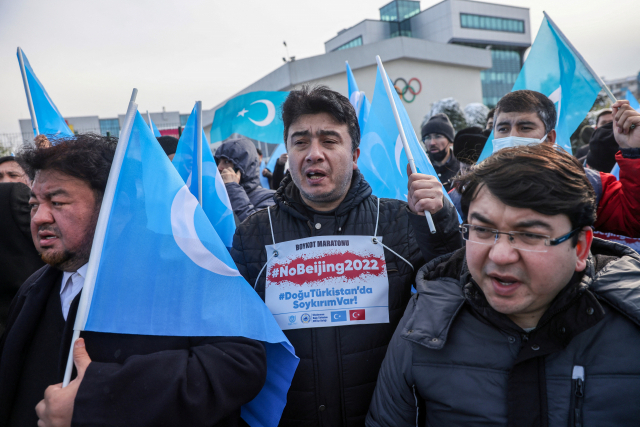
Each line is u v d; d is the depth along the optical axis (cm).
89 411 100
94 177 123
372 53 3030
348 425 138
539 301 95
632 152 175
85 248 125
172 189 124
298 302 140
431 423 111
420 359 110
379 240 146
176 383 104
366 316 139
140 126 123
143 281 114
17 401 128
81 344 109
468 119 2158
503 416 100
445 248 140
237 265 152
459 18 5534
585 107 228
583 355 97
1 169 290
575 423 94
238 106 379
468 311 111
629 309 94
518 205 89
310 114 141
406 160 194
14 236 212
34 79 265
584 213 91
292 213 150
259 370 118
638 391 92
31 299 133
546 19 244
